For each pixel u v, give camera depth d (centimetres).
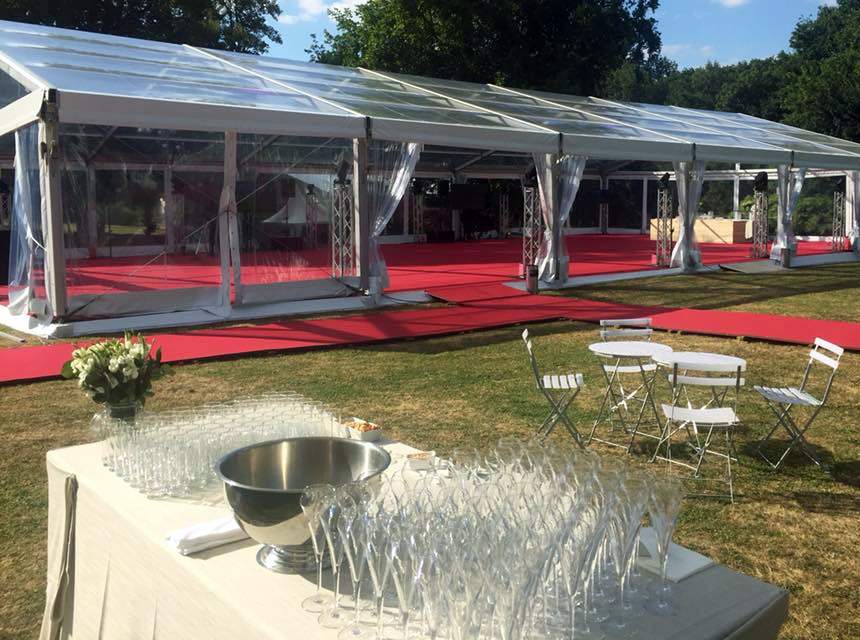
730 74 4959
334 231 1321
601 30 3228
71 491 287
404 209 2909
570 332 1090
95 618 271
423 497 196
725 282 1702
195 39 3141
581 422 652
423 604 172
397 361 902
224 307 1192
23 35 1308
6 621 352
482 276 1761
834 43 4091
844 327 1098
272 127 1110
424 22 3108
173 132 1168
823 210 2859
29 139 1070
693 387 764
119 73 1152
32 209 1078
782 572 393
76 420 659
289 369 859
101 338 1013
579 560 183
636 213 3434
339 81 1555
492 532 177
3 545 425
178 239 1176
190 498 265
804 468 541
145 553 239
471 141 1328
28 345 966
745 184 3070
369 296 1324
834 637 336
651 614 192
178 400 720
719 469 538
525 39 3241
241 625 193
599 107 2014
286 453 245
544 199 1568
